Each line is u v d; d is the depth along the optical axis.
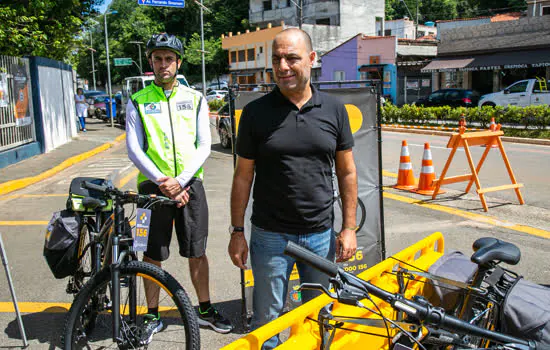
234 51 57.41
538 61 27.77
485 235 6.22
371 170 4.25
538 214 7.18
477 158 12.37
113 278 2.80
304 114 2.62
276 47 2.55
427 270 3.26
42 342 3.65
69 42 16.88
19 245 6.04
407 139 17.33
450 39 33.44
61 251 3.41
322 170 2.68
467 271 3.05
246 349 2.12
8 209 7.96
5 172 10.87
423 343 2.07
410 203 7.92
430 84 38.28
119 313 2.81
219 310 4.21
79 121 21.17
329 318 2.29
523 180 9.52
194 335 2.79
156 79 3.57
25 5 14.07
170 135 3.50
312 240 2.70
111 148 16.44
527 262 5.25
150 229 3.47
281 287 2.77
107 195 3.02
